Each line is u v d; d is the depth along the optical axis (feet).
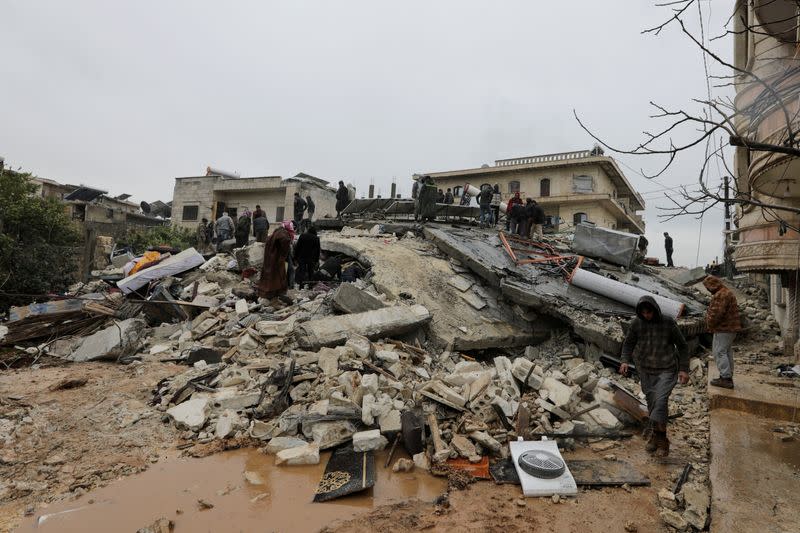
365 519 11.56
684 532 11.03
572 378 20.49
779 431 16.21
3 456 13.93
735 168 30.27
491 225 53.88
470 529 11.20
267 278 29.76
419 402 17.66
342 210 57.06
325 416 16.14
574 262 35.45
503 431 16.40
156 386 19.86
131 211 119.55
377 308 26.71
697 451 15.87
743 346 31.27
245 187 101.14
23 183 59.72
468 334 26.94
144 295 36.35
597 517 11.80
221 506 12.03
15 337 25.94
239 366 21.11
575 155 118.83
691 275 50.29
